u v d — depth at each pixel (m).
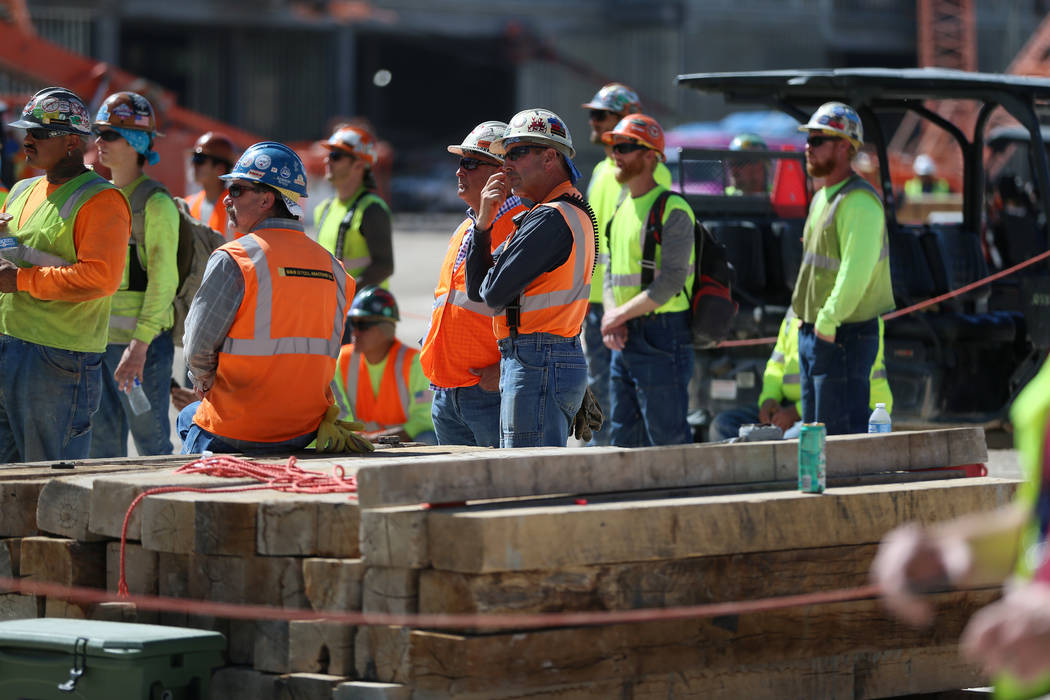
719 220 33.88
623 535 13.81
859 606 15.41
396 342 26.17
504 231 20.97
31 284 21.05
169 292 24.36
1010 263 35.84
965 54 198.88
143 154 24.55
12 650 13.65
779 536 14.84
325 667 13.93
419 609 13.44
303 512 14.26
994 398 33.19
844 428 24.88
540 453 16.52
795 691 15.16
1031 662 6.76
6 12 97.44
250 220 18.84
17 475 17.16
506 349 19.92
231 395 18.56
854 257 24.17
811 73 33.12
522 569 13.16
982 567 7.70
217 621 14.76
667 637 14.11
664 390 26.11
